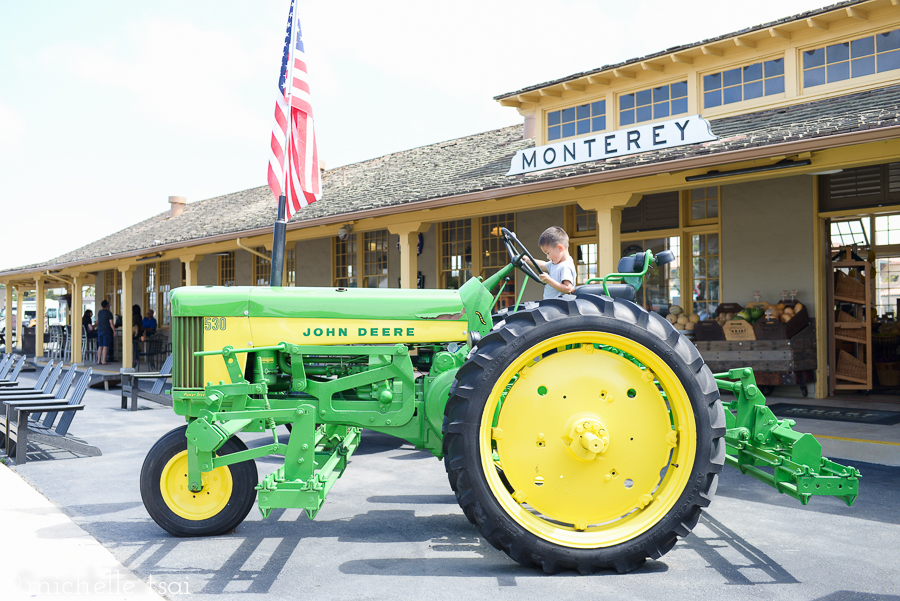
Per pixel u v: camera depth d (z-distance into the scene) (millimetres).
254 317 3656
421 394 3756
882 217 9047
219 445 3418
